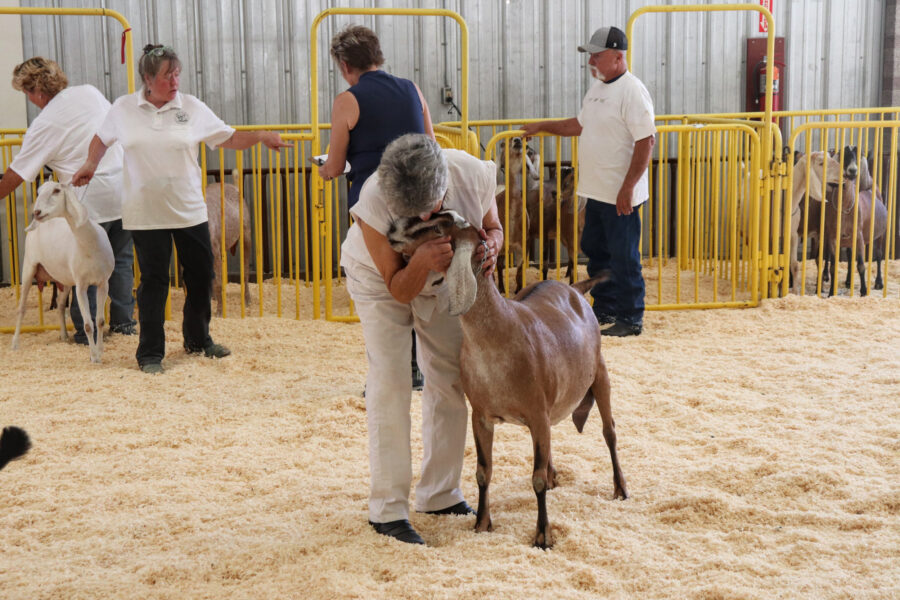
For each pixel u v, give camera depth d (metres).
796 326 6.64
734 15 10.70
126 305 6.63
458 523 3.22
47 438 4.32
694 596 2.64
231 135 5.56
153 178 5.40
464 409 3.25
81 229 5.58
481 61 10.27
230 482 3.76
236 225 7.86
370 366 3.08
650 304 7.59
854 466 3.75
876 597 2.62
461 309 2.56
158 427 4.50
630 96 6.14
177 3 9.58
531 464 3.90
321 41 9.90
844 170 7.87
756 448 4.00
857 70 11.03
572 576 2.78
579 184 6.54
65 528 3.27
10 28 9.21
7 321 7.29
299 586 2.73
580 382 3.16
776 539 3.06
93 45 9.48
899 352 5.75
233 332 6.61
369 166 4.27
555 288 3.32
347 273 3.10
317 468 3.91
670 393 5.00
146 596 2.71
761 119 10.22
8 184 5.87
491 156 6.86
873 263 9.88
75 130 5.99
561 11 10.35
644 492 3.53
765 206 7.44
